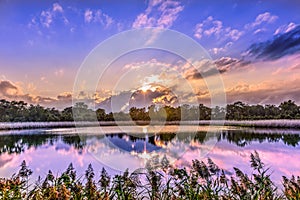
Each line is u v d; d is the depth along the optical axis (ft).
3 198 6.77
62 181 7.02
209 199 7.20
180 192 7.18
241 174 7.74
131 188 7.36
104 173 7.63
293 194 7.24
